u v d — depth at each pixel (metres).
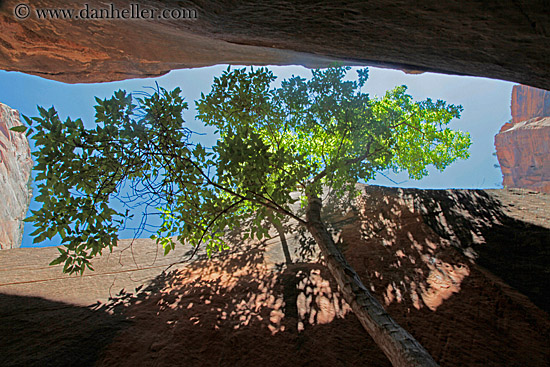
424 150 7.62
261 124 6.22
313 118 5.95
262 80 5.94
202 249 6.71
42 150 3.30
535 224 5.04
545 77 2.87
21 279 5.38
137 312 4.45
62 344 3.71
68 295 4.92
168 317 4.31
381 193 7.42
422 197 6.75
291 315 4.18
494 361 3.11
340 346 3.61
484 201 6.24
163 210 4.37
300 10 2.70
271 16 2.95
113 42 7.06
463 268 4.47
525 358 3.07
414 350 2.68
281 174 4.49
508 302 3.71
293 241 6.42
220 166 4.09
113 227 3.72
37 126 3.24
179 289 5.09
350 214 6.98
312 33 3.43
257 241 6.70
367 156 5.71
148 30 5.72
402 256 5.06
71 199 3.48
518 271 4.12
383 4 2.28
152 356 3.59
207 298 4.74
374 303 3.32
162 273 5.74
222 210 4.46
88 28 6.23
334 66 5.77
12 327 4.02
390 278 4.63
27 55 7.26
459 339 3.42
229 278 5.33
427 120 6.93
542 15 1.87
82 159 3.54
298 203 8.43
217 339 3.84
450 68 3.79
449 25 2.39
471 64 3.27
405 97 7.07
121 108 3.69
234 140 4.12
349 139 5.84
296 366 3.39
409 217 6.07
